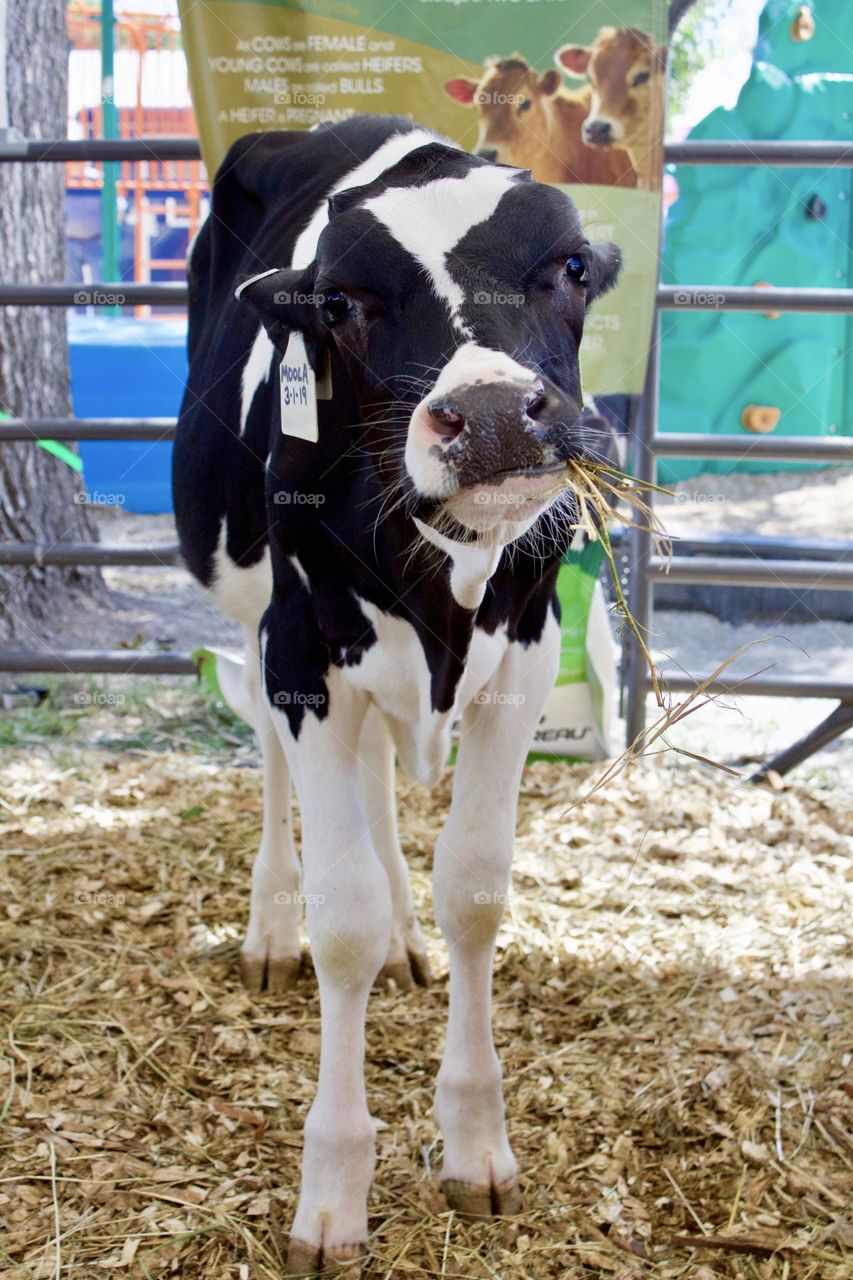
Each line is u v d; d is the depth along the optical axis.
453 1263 2.22
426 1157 2.48
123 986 3.15
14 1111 2.64
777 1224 2.30
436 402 1.79
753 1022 2.90
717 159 4.28
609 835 4.02
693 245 7.72
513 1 4.00
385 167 2.60
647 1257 2.23
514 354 1.89
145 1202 2.37
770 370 7.80
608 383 4.32
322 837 2.28
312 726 2.33
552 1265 2.22
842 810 4.23
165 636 6.01
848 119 7.51
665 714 2.33
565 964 3.22
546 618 2.42
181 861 3.81
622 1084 2.70
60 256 6.29
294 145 3.00
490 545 2.00
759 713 5.17
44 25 5.88
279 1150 2.53
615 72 4.07
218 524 3.01
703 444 4.45
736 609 6.26
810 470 8.60
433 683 2.21
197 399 3.13
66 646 5.79
